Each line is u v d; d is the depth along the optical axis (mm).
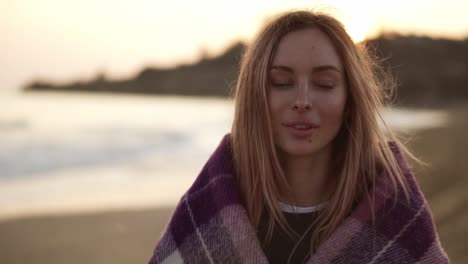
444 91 51562
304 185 1870
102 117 33969
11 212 10930
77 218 10281
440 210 6922
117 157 19922
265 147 1815
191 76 82812
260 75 1798
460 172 8609
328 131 1780
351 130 1841
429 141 12695
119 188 13727
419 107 49156
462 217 6480
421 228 1754
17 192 13336
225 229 1771
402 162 1878
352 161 1829
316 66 1748
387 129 1979
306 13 1798
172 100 69438
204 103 61469
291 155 1861
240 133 1863
